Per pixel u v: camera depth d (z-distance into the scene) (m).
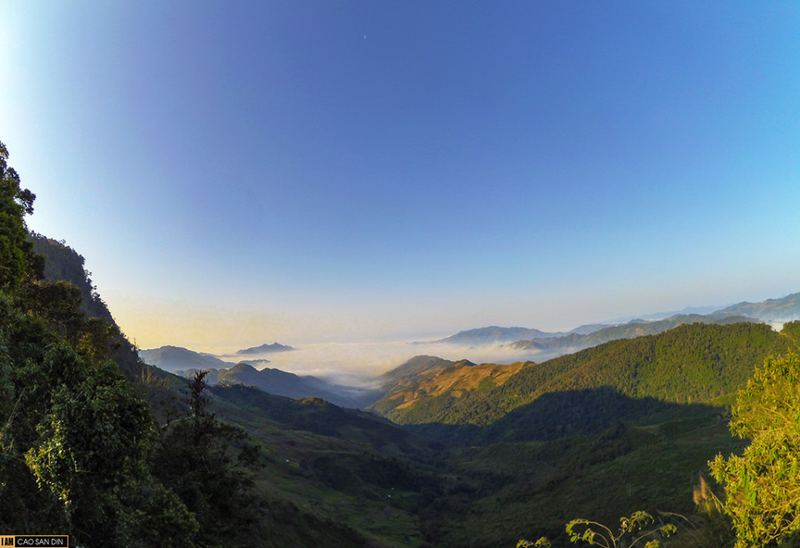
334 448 145.88
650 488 84.94
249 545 29.06
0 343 12.77
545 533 81.25
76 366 12.56
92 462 10.55
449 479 155.38
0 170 29.66
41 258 36.53
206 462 25.58
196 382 28.66
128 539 11.70
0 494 9.85
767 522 11.48
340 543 57.47
